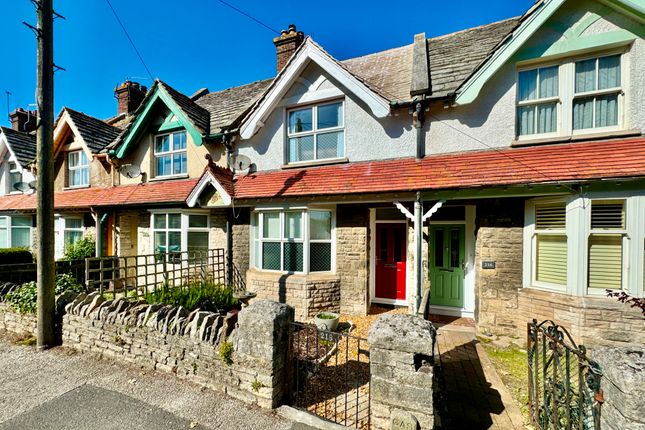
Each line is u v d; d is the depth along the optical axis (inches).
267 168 362.9
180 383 165.2
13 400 150.9
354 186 283.4
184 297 271.7
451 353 230.7
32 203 507.2
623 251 217.8
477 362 215.6
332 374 184.1
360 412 146.4
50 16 217.2
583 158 227.1
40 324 210.1
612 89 240.4
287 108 357.7
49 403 148.5
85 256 442.3
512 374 198.2
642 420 79.7
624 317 210.1
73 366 185.2
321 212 329.4
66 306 215.0
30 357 197.5
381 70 360.2
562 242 239.9
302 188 305.0
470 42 338.3
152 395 155.0
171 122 416.5
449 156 282.2
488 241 269.4
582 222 222.8
